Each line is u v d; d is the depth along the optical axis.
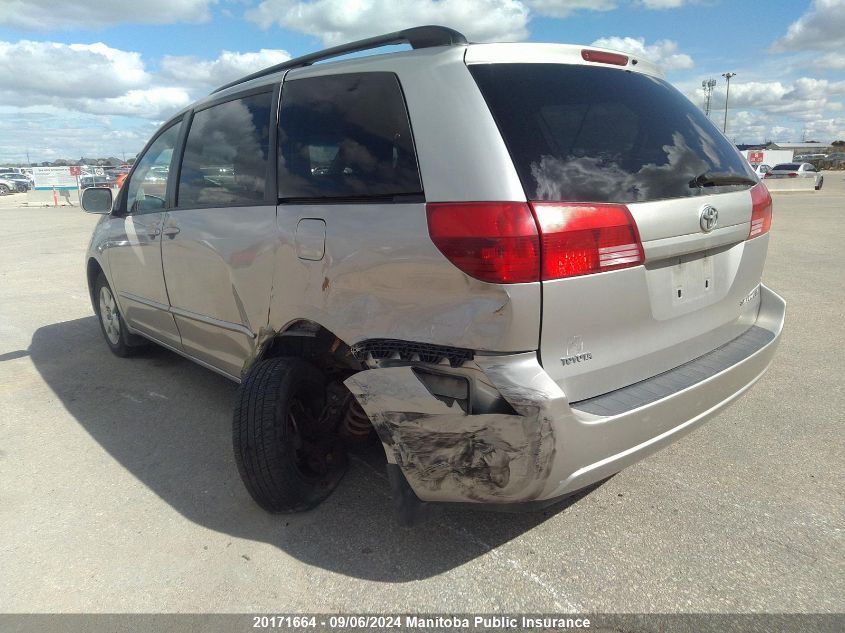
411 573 2.41
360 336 2.31
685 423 2.37
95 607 2.26
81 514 2.87
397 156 2.29
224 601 2.28
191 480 3.15
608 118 2.36
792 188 30.45
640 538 2.57
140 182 4.29
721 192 2.59
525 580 2.35
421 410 2.11
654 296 2.33
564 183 2.09
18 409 4.12
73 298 7.55
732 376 2.53
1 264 10.23
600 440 2.08
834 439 3.39
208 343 3.52
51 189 30.84
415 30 2.46
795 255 9.62
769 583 2.29
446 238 2.05
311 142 2.66
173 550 2.58
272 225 2.76
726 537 2.57
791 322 5.72
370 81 2.48
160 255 3.78
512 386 1.97
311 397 2.85
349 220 2.38
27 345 5.61
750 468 3.11
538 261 1.97
